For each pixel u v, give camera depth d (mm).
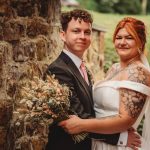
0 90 3623
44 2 4184
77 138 3268
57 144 3316
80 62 3457
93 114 3426
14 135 3781
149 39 6703
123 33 3352
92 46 6137
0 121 3635
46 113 3100
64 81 3277
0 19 3670
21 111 3178
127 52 3348
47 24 4234
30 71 3971
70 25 3391
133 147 3377
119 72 3354
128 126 3244
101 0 14391
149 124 3527
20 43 3881
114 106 3297
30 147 3936
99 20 9484
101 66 6492
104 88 3359
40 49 4113
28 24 3975
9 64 3742
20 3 3875
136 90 3201
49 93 3100
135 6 14844
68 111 3232
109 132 3242
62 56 3414
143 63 3391
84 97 3346
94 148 3463
